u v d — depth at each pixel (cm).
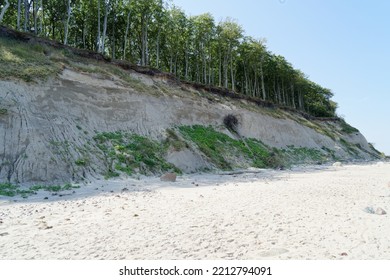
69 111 2223
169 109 3158
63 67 2547
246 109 4362
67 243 698
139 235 759
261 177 2286
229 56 5712
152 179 1978
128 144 2319
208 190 1536
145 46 4297
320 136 5819
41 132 1823
